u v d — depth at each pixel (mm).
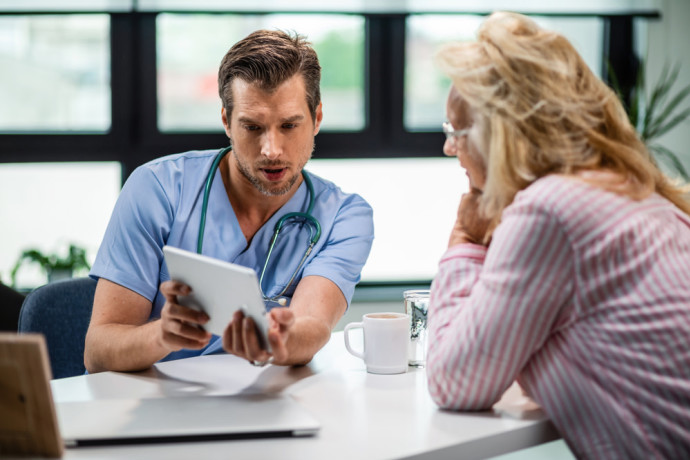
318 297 1555
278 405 1158
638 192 1100
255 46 1512
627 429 1038
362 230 1719
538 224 1074
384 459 972
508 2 3348
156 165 1666
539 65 1128
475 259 1246
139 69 3348
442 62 1192
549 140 1121
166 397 1206
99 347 1411
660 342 1028
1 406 957
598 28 3635
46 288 1797
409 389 1293
